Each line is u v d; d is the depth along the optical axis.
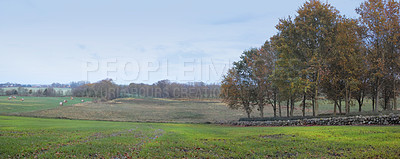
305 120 29.16
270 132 19.56
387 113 27.03
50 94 124.94
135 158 11.90
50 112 61.56
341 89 35.47
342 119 25.72
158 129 26.06
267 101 43.41
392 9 29.09
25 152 12.40
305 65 32.25
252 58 44.00
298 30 31.69
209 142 15.59
